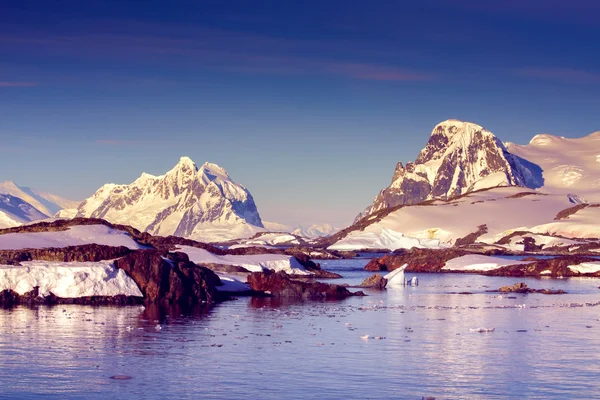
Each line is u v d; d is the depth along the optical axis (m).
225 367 72.50
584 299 135.12
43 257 119.00
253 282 136.50
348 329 95.12
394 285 168.50
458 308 119.25
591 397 64.12
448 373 71.44
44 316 99.25
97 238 141.00
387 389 65.69
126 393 63.69
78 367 71.56
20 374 68.81
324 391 64.88
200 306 114.81
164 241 179.62
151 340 84.88
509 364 75.38
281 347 82.31
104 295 113.25
